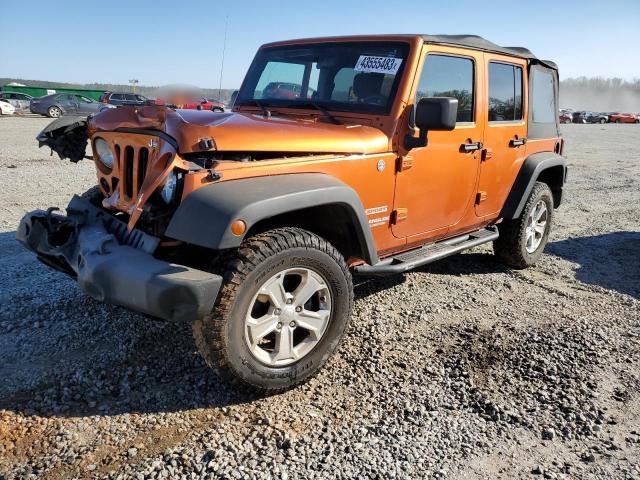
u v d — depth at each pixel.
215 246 2.54
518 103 4.88
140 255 2.77
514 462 2.60
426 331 3.94
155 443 2.60
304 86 4.17
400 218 3.78
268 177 2.94
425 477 2.47
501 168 4.74
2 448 2.51
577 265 5.77
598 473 2.54
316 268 3.02
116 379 3.11
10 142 14.37
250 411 2.89
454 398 3.10
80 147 4.13
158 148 2.88
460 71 4.09
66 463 2.44
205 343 2.73
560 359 3.56
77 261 3.07
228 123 2.99
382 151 3.53
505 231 5.29
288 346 3.00
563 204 9.19
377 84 3.73
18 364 3.21
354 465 2.51
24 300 4.06
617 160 16.25
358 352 3.58
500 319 4.21
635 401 3.13
